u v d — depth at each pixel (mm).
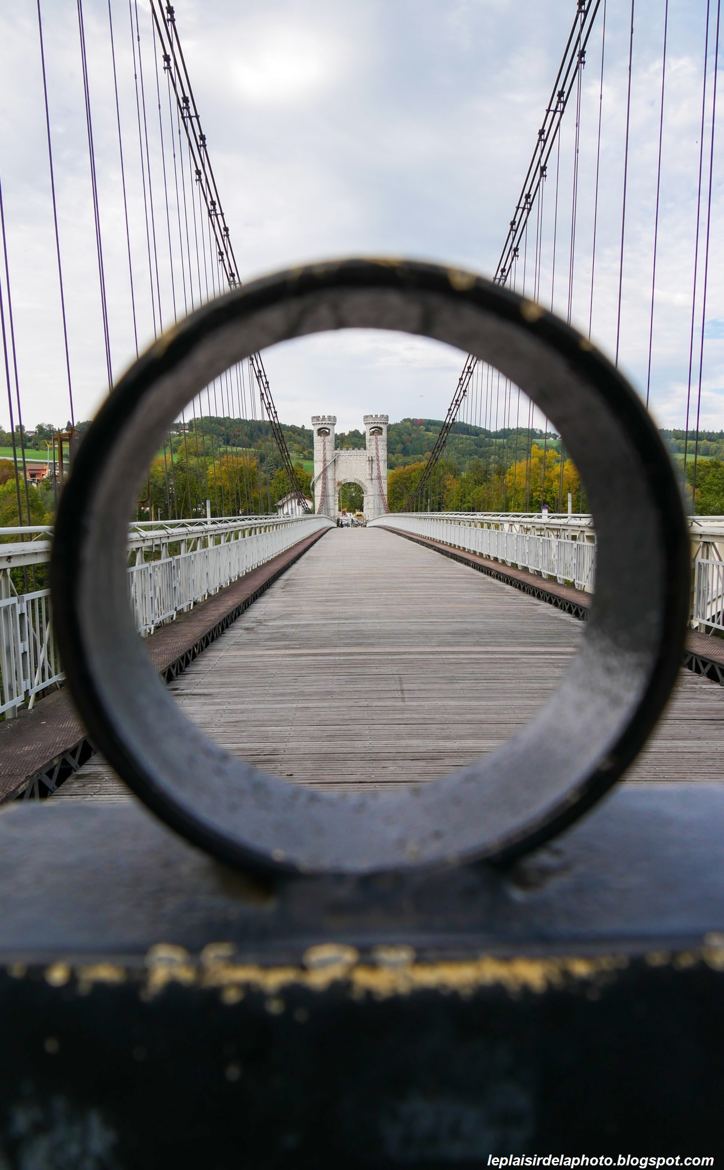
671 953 874
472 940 887
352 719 3846
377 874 945
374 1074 869
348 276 871
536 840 964
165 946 883
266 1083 871
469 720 3826
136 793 940
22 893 1002
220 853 952
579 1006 866
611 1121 882
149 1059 873
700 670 4969
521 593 9586
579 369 884
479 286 871
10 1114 892
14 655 3371
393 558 16781
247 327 920
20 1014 876
